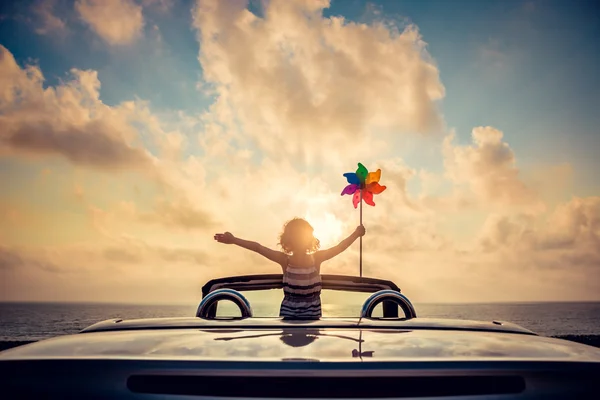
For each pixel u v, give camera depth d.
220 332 1.96
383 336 1.86
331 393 1.40
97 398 1.44
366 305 2.92
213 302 2.88
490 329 2.20
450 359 1.47
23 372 1.48
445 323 2.22
